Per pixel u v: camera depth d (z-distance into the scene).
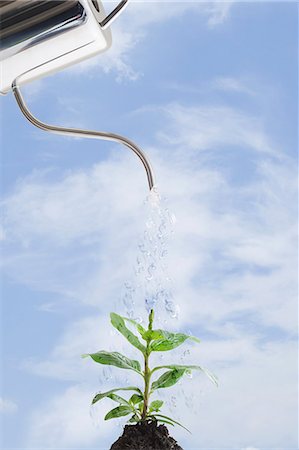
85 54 0.90
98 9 0.87
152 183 0.91
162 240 0.91
